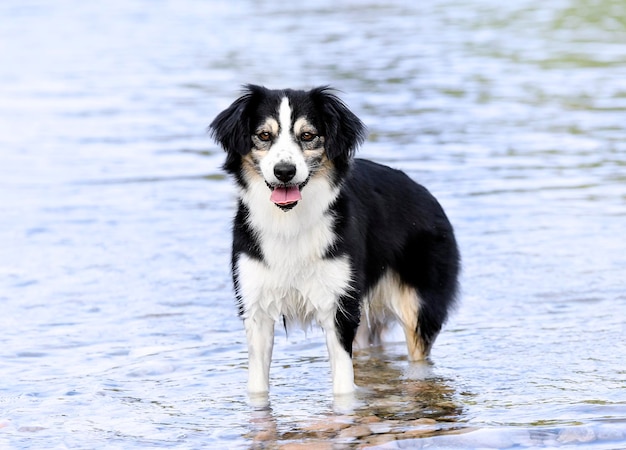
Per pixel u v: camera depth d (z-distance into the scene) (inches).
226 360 411.5
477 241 568.4
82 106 1031.6
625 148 803.4
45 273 530.0
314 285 364.8
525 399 356.8
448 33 1521.9
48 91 1117.1
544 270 516.4
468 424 333.1
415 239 415.5
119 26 1695.4
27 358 412.5
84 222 629.0
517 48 1360.7
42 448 318.0
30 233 605.3
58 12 1898.4
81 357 413.7
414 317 415.5
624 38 1425.9
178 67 1268.5
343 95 1045.2
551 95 1040.2
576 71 1181.1
